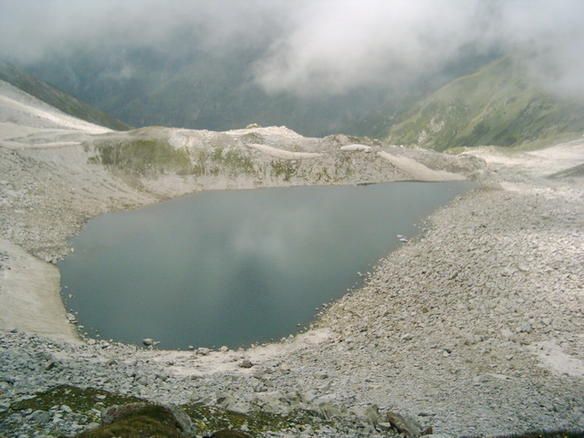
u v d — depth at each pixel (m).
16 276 70.00
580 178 162.12
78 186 134.25
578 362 42.28
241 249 92.75
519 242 83.12
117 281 75.44
